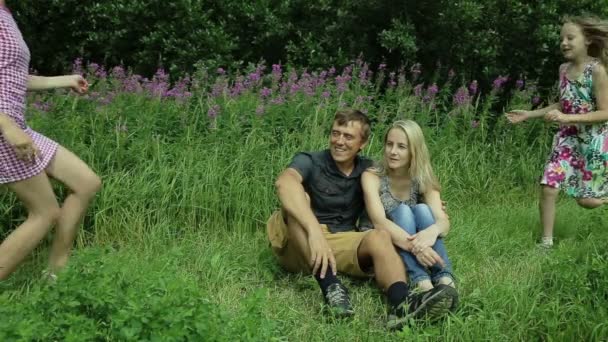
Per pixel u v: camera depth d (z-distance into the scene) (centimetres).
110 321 305
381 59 831
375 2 791
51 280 390
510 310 414
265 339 325
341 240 447
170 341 287
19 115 400
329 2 813
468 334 379
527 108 740
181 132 621
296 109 649
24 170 396
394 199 465
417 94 730
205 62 777
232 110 623
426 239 428
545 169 550
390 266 416
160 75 698
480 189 672
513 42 800
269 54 848
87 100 629
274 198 564
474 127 719
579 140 543
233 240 530
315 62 797
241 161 577
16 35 399
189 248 502
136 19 821
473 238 537
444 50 803
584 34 529
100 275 326
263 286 458
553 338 390
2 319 293
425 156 459
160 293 334
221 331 311
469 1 755
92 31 865
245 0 814
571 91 541
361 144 463
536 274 462
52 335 292
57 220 421
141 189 539
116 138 574
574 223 590
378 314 423
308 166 464
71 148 553
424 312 388
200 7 796
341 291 416
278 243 463
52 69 927
